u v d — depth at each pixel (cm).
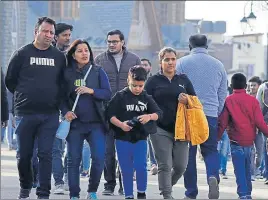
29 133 2008
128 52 2394
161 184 2067
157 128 2053
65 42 2342
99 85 2042
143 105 2023
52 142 2019
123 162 2033
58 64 2012
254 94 3141
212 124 2138
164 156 2056
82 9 12750
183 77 2081
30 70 1992
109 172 2317
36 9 11850
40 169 2012
